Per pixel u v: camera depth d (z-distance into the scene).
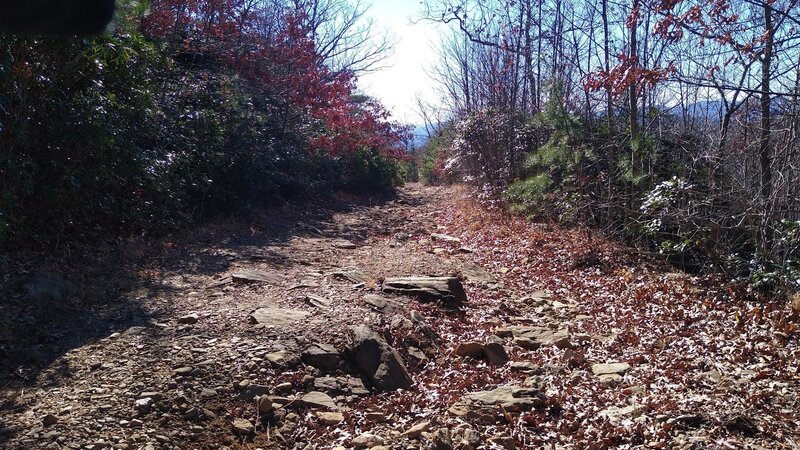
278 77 16.36
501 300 8.11
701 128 11.27
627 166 10.77
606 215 11.45
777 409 4.89
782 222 7.94
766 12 7.72
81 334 5.72
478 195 15.36
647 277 9.13
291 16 18.38
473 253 11.03
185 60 14.39
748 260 8.39
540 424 4.63
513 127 15.00
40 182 7.42
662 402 4.96
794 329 6.55
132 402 4.50
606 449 4.31
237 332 5.78
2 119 6.60
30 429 4.09
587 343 6.66
